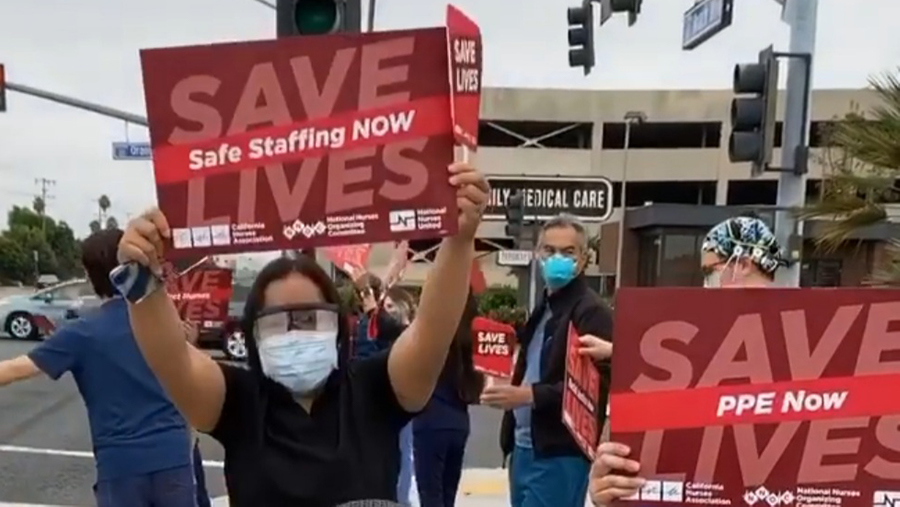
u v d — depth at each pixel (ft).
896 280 17.90
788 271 23.43
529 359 13.33
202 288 16.96
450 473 17.49
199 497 16.06
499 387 12.52
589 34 33.24
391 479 7.63
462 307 7.44
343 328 7.73
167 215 6.99
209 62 6.99
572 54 33.53
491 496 22.38
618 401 7.29
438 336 7.43
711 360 7.20
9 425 32.96
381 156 7.09
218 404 7.40
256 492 7.22
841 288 7.08
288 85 7.03
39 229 252.01
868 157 18.70
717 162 139.33
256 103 7.03
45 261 242.58
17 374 11.63
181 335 7.12
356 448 7.41
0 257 223.71
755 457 7.18
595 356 9.98
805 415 7.13
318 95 7.04
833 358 7.09
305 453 7.28
